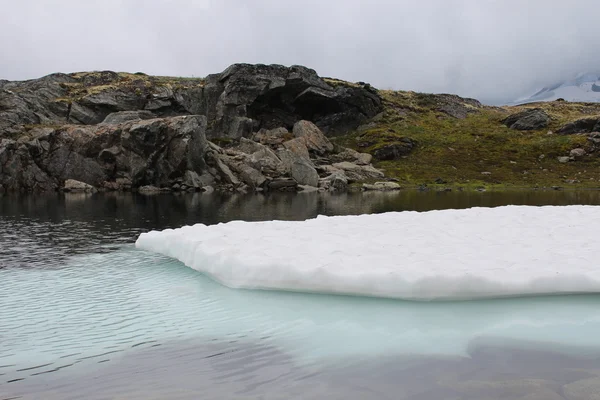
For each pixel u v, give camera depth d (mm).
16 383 6047
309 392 5676
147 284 11008
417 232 13656
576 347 7074
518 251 11242
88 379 6152
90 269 12617
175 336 7738
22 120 53406
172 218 25078
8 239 17984
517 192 49812
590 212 17031
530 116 81875
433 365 6461
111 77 72062
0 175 46406
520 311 8664
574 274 9328
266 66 70125
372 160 68562
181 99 65312
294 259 10453
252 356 6887
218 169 52344
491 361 6582
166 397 5609
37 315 8883
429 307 8938
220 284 10797
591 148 69125
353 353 6945
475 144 75250
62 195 42062
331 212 28531
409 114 89375
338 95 77062
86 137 48531
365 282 9383
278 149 57844
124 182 49031
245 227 14500
